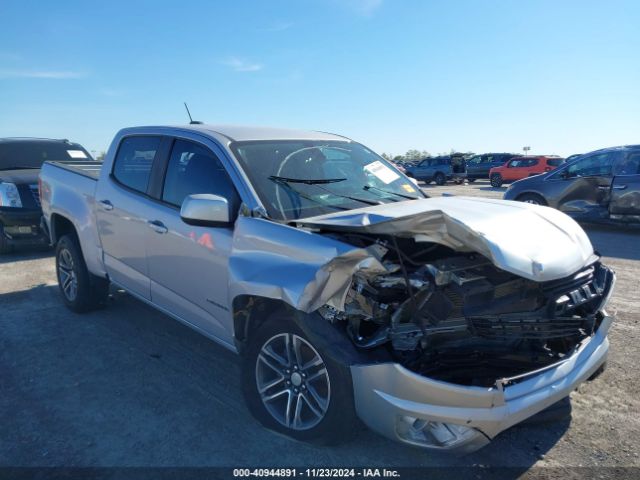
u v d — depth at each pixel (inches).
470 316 108.6
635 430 130.1
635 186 390.9
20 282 265.9
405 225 106.8
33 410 140.3
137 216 168.2
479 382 112.3
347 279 106.0
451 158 1169.4
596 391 149.0
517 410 102.4
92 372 162.6
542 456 120.7
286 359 124.4
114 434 129.1
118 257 183.0
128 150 184.9
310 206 139.6
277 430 126.4
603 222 414.3
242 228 130.6
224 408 141.3
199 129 161.3
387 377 103.8
